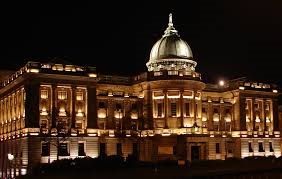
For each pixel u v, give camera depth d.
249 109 142.25
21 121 109.69
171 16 137.62
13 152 114.00
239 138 136.62
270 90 146.25
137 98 126.38
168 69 125.06
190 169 85.38
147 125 121.56
